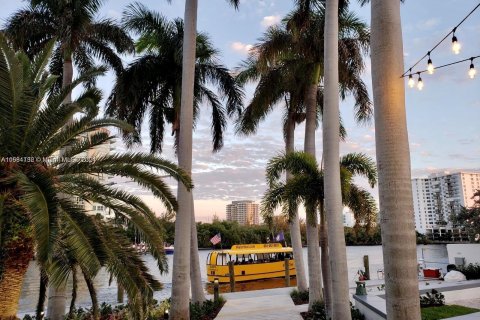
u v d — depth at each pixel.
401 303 4.94
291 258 31.80
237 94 17.31
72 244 6.12
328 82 10.22
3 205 6.93
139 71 15.97
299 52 14.05
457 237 72.75
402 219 5.12
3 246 7.04
